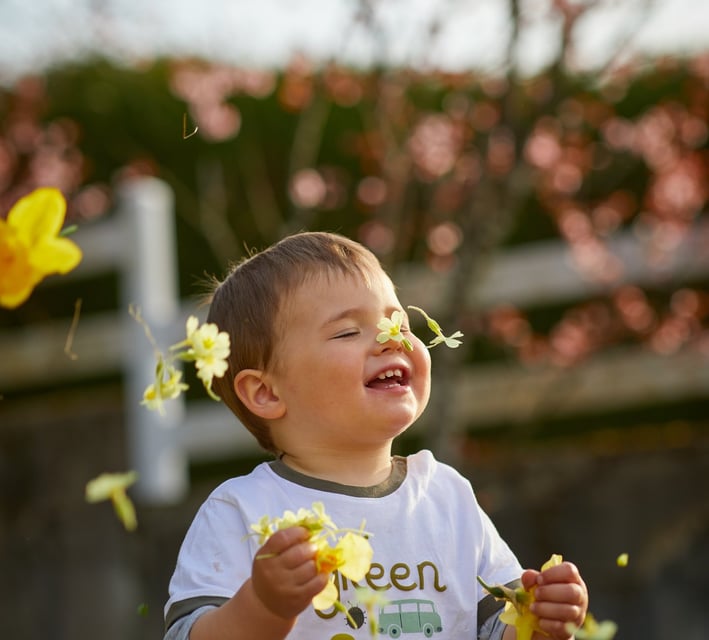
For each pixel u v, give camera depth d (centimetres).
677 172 547
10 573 534
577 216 541
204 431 543
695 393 529
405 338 193
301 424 206
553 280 535
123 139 648
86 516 532
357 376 201
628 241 531
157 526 523
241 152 639
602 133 563
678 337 527
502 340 543
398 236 530
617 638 486
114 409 549
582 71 488
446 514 208
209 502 205
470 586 204
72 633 522
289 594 167
